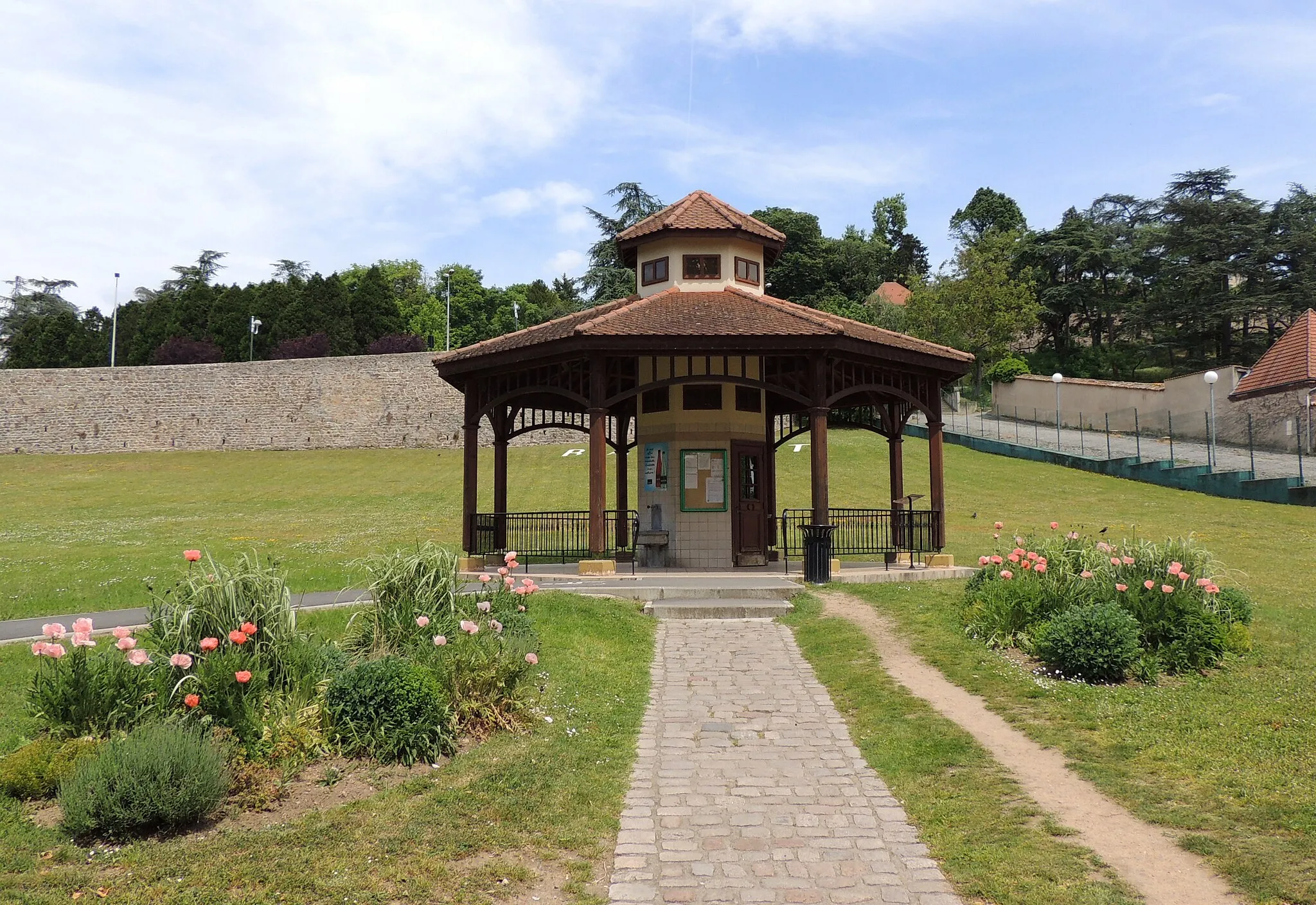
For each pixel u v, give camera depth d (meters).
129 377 54.62
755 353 15.89
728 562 17.59
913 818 6.45
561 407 21.78
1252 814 6.27
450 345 82.38
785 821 6.38
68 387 54.84
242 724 6.82
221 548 21.91
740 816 6.48
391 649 9.04
